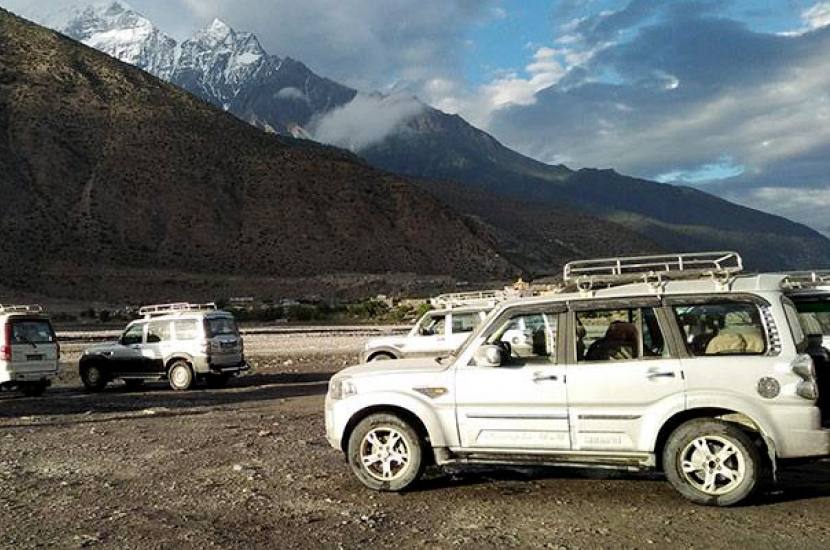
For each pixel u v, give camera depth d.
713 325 7.20
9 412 15.45
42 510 7.38
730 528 6.35
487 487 7.89
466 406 7.52
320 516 7.00
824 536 6.11
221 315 20.81
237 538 6.42
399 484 7.72
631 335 7.33
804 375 6.79
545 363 7.43
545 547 6.01
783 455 6.77
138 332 20.67
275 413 14.16
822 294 9.51
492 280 112.75
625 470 7.57
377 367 8.15
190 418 13.57
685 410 6.98
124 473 8.95
